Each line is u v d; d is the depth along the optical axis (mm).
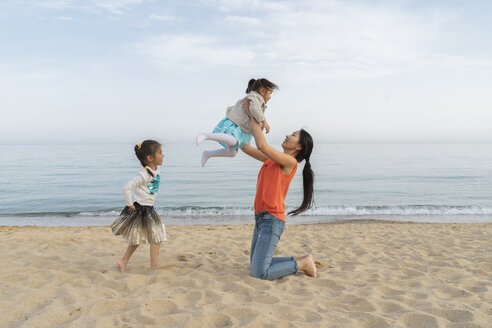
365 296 2781
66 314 2369
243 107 3027
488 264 3939
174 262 4082
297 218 12023
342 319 2291
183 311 2430
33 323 2213
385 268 3828
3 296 2762
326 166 42719
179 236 6160
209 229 8320
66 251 4703
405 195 20062
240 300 2713
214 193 21234
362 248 5047
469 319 2285
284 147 3283
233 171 36625
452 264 3963
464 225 8883
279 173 3213
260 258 3266
